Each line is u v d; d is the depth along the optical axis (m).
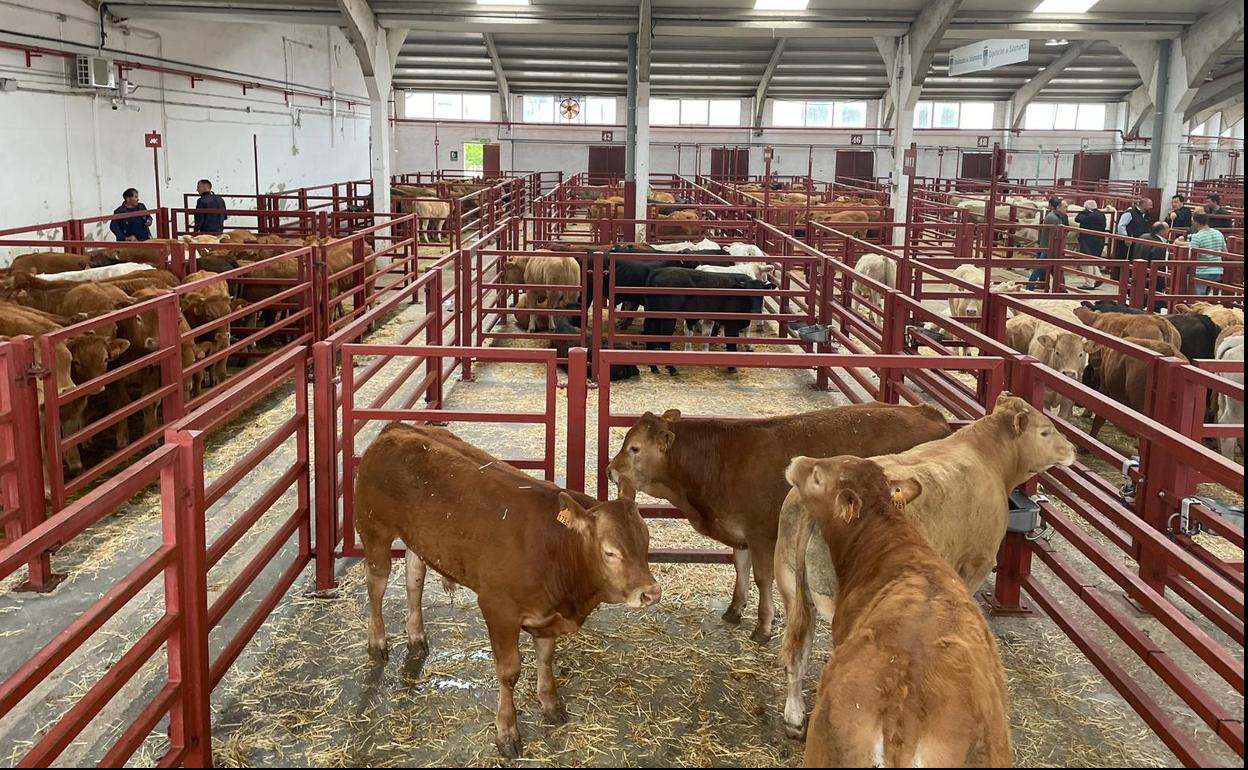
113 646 3.99
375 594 3.77
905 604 2.29
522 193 22.00
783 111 31.34
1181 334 8.02
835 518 2.83
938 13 16.95
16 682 2.31
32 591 4.48
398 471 3.54
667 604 4.37
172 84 15.86
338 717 3.47
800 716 3.31
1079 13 17.52
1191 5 17.11
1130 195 24.80
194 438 2.99
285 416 7.49
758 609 4.11
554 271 10.55
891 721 2.01
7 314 5.95
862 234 17.91
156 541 5.04
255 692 3.62
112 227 12.24
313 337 8.78
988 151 31.52
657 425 3.87
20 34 11.95
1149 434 3.55
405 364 9.22
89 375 6.01
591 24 17.09
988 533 3.53
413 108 30.72
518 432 7.00
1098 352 7.49
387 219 17.91
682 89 29.88
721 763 3.25
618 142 31.02
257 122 19.36
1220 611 3.37
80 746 3.30
